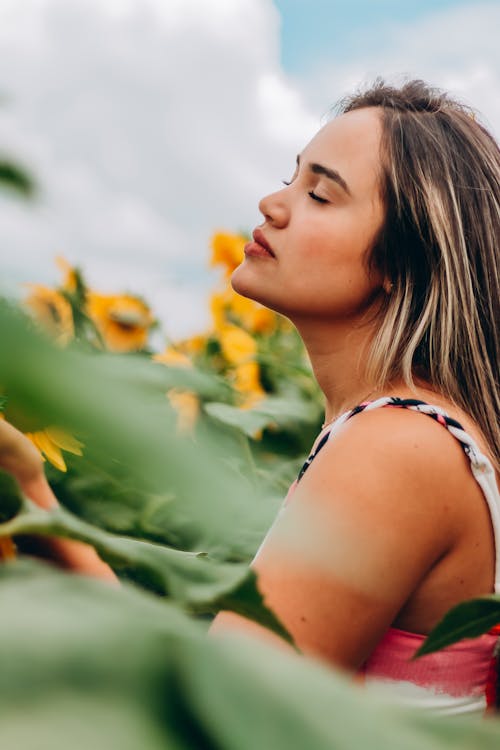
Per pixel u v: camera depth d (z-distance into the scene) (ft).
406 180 4.43
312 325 4.54
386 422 3.68
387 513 3.46
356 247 4.38
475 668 3.73
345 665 3.32
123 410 0.52
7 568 0.72
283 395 8.02
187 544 3.42
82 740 0.45
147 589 1.69
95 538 0.90
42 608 0.55
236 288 4.55
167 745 0.48
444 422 3.70
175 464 0.52
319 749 0.51
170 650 0.53
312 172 4.50
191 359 8.16
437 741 0.59
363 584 3.32
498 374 4.47
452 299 4.35
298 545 0.68
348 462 3.55
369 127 4.52
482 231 4.56
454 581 3.67
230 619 2.86
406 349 4.27
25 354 0.49
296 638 3.12
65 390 0.50
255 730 0.51
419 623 3.69
